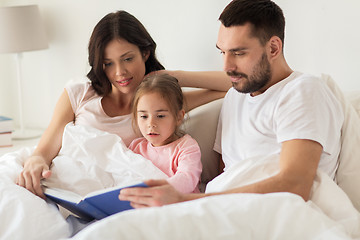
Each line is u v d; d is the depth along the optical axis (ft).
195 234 3.13
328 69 5.98
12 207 4.23
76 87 5.72
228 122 5.04
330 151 4.24
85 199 3.97
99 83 5.63
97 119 5.51
